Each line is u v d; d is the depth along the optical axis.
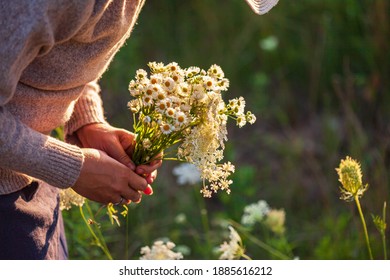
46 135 2.22
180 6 6.31
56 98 2.26
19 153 2.07
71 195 2.68
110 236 3.88
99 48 2.22
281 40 5.89
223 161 5.04
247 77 5.88
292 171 5.00
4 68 1.96
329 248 3.94
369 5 5.47
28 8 1.93
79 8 2.00
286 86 5.66
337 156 4.99
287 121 5.52
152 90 2.30
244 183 4.53
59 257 2.58
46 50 2.04
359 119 5.22
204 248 4.08
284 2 5.93
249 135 5.44
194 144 2.36
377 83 5.22
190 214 4.58
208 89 2.33
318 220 4.57
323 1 5.78
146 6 6.35
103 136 2.58
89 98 2.66
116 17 2.17
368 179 4.34
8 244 2.27
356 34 5.62
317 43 5.71
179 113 2.29
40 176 2.16
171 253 2.77
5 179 2.26
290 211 4.69
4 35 1.93
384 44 5.36
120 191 2.38
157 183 4.64
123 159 2.49
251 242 4.26
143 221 4.27
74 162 2.20
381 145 4.72
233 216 4.38
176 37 6.14
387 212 4.10
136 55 5.73
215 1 6.18
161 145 2.43
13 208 2.28
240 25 6.07
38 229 2.36
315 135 5.37
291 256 3.73
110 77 5.26
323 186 4.58
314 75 5.56
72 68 2.20
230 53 5.91
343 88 5.49
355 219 3.86
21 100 2.19
